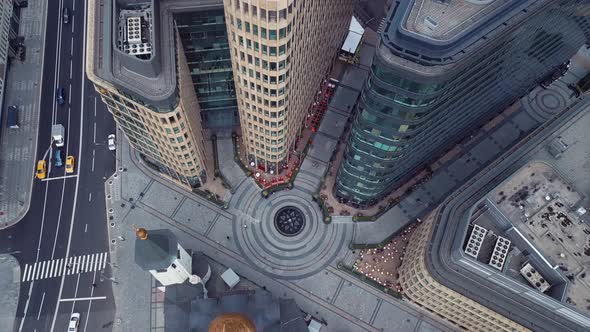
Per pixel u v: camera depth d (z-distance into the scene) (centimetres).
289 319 11969
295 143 15025
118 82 9912
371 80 8756
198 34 11488
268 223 14088
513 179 10544
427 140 11475
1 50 15212
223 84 13500
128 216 14000
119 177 14512
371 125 9781
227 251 13688
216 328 10350
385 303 13150
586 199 10375
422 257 10850
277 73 9956
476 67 9019
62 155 14675
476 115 13212
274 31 8769
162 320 12725
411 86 8269
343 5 14075
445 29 8138
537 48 11669
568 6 9988
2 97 15175
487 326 11362
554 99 16275
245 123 12569
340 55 16388
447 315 12300
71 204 14112
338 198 14400
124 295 12988
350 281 13412
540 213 10175
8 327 12562
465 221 10044
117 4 10769
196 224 13988
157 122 10812
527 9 8594
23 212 13975
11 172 14462
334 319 12938
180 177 13975
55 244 13600
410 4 8288
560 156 11256
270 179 14725
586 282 9538
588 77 16225
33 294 12962
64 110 15412
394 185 14038
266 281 13338
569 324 9681
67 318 12706
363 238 14000
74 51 16312
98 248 13550
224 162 14900
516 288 9750
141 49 10400
